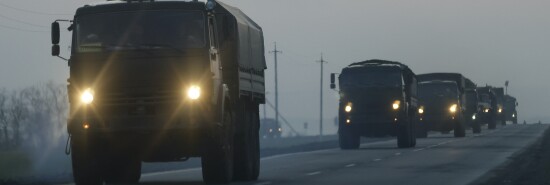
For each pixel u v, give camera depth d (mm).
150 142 33281
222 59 36406
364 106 77562
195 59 33188
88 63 33438
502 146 74688
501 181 36219
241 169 37812
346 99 78125
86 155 33531
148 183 38156
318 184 36250
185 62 33156
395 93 76938
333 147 85125
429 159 55500
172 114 32969
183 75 33125
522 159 53594
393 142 98250
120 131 33000
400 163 51625
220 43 35406
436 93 103812
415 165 49219
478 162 51188
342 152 70500
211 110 33125
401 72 77312
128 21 33562
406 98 77750
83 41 33656
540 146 73312
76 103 33406
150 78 33125
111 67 33250
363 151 71500
